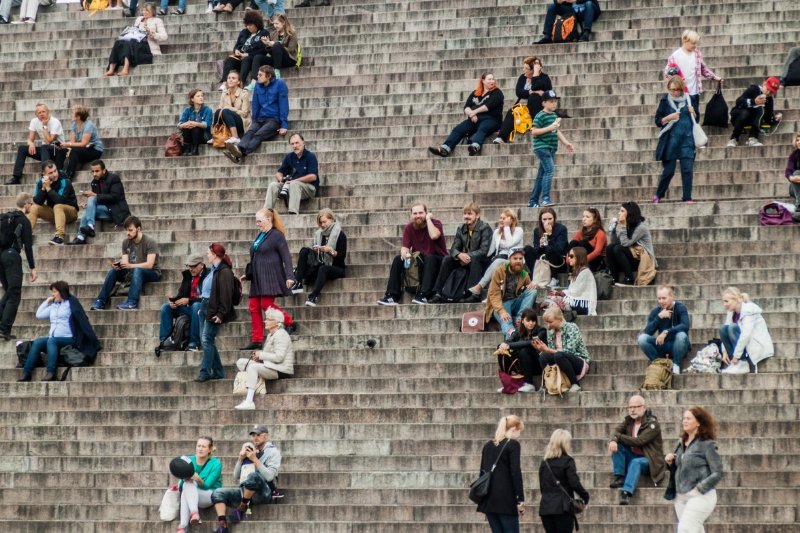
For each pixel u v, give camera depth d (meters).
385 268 52.06
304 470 43.75
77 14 74.50
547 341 45.25
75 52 70.12
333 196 57.06
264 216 48.97
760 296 47.50
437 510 41.31
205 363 47.59
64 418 47.03
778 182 53.78
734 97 59.12
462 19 66.81
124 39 67.31
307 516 41.88
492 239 49.94
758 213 51.81
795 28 62.78
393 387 46.41
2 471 45.22
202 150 61.22
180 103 64.56
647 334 45.19
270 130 60.41
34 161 61.72
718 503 40.03
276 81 60.91
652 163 55.59
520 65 63.25
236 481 42.78
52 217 57.22
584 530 39.53
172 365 49.19
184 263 53.75
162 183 58.78
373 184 57.06
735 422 42.34
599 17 65.44
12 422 47.25
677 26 64.12
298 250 53.88
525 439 42.91
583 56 62.75
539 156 53.41
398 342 48.31
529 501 41.53
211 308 47.59
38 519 43.44
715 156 55.50
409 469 43.31
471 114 58.19
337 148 59.72
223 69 65.50
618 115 58.81
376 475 43.03
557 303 47.41
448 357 47.31
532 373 45.59
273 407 46.22
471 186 56.25
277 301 50.97
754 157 55.09
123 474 44.47
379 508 41.59
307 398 46.03
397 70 64.38
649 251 49.22
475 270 49.41
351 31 67.75
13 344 50.94
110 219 56.78
